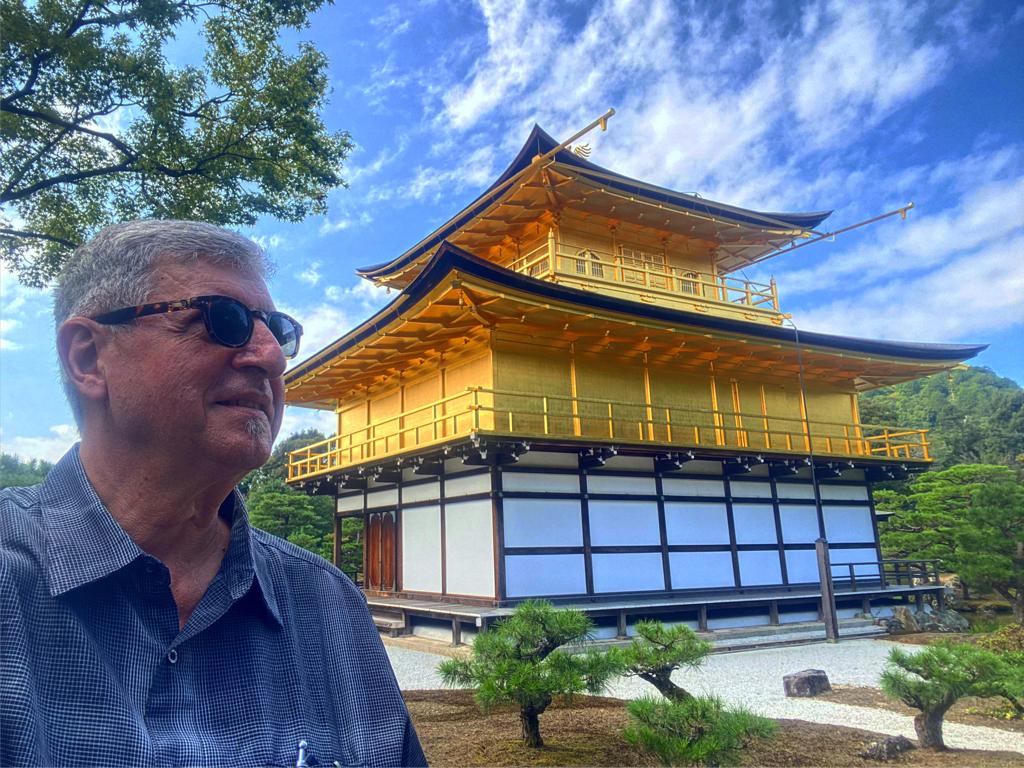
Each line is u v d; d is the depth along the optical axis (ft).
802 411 67.31
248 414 4.41
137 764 3.42
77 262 4.55
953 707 30.71
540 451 48.73
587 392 53.83
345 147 38.88
